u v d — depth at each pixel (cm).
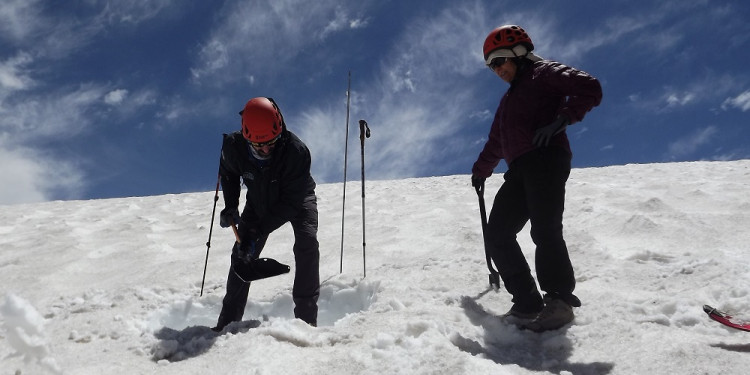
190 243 636
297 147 308
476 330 287
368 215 731
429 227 609
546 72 278
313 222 338
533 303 299
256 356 257
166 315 378
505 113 295
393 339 265
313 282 332
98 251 579
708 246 421
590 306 311
